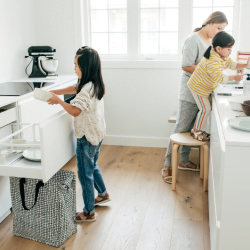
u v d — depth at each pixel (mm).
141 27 3566
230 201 1338
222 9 3357
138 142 3752
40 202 1967
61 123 1906
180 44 3504
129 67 3541
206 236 2080
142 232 2129
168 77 3514
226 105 1905
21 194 1951
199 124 2602
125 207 2443
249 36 3266
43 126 1695
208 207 2406
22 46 3355
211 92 2516
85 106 1937
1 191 2219
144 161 3314
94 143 2096
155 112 3643
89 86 1975
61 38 3631
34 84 2834
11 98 2252
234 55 3406
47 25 3619
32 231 2055
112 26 3619
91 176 2203
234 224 1356
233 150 1285
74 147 2133
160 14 3490
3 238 2094
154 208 2424
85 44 3693
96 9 3602
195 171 3090
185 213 2352
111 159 3369
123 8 3547
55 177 2041
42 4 3574
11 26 3145
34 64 3262
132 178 2928
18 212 2062
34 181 1941
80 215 2273
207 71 2326
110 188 2740
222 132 1525
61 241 2004
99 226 2207
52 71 3215
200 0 3381
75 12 3539
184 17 3420
